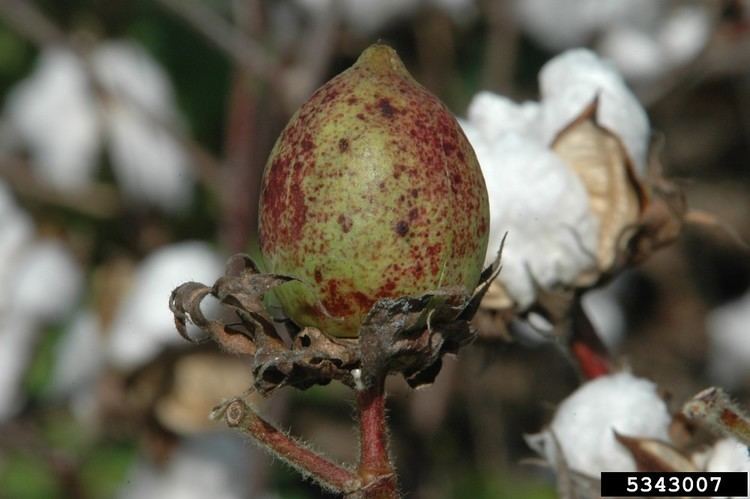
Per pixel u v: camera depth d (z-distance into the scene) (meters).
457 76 0.96
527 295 0.58
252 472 0.88
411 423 0.94
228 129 0.95
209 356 0.86
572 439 0.57
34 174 1.00
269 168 0.50
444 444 0.95
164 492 0.89
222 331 0.50
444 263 0.49
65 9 1.01
